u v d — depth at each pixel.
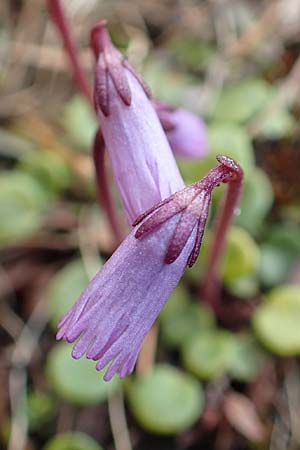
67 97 0.10
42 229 0.09
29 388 0.08
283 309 0.08
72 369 0.08
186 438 0.08
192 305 0.09
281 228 0.09
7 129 0.10
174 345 0.08
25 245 0.09
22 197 0.09
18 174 0.09
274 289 0.09
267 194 0.09
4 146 0.10
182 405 0.08
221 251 0.08
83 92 0.08
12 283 0.09
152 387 0.08
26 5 0.10
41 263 0.09
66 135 0.10
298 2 0.10
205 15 0.11
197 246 0.05
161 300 0.05
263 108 0.09
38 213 0.09
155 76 0.10
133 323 0.05
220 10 0.11
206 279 0.08
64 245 0.09
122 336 0.05
